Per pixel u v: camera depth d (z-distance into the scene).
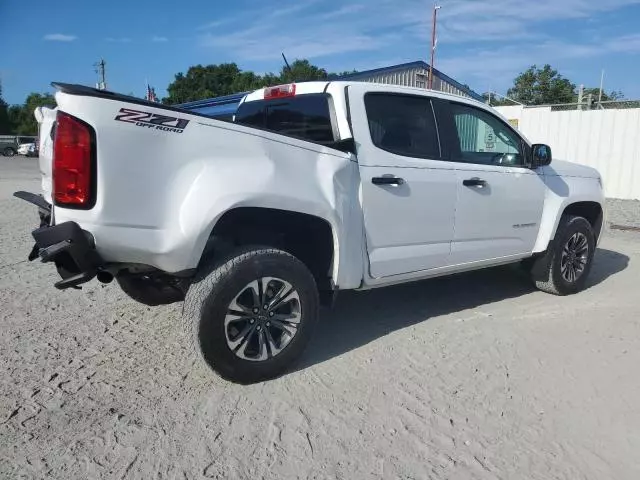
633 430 2.97
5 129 75.06
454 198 4.33
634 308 5.00
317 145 3.55
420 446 2.81
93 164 2.83
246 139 3.25
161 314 4.72
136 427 2.96
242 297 3.32
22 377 3.51
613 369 3.71
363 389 3.40
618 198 14.34
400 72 22.58
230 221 3.52
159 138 2.98
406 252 4.10
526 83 41.69
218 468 2.62
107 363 3.74
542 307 5.04
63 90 2.86
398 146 4.06
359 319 4.69
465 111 4.63
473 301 5.23
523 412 3.15
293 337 3.51
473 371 3.66
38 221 9.73
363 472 2.61
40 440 2.83
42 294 5.26
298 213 3.48
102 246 2.91
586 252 5.51
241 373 3.34
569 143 15.13
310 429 2.96
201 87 65.38
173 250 3.07
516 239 4.96
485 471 2.62
